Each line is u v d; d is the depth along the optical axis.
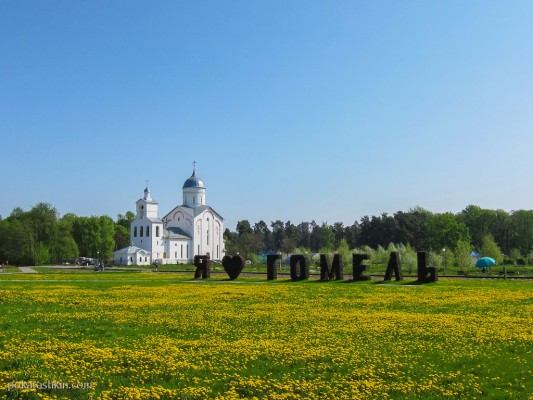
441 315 33.44
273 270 75.56
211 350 23.03
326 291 53.44
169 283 67.56
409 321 30.89
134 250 175.12
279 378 19.08
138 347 23.56
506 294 46.81
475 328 28.22
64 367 19.77
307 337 26.16
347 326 29.39
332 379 18.86
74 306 40.06
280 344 24.23
